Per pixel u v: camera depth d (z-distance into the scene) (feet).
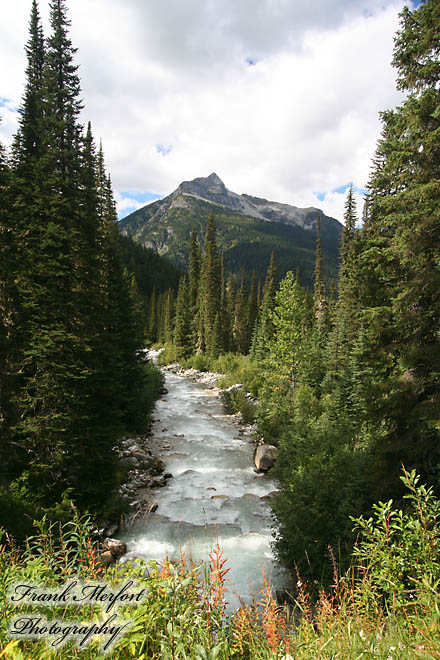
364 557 14.11
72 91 49.65
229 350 211.20
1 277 44.42
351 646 10.10
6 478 40.22
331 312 135.64
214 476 60.64
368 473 32.63
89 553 13.12
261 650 10.51
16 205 46.96
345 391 68.39
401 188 32.63
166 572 11.71
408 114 31.14
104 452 47.55
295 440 47.29
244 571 35.17
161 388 135.33
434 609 9.87
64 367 42.24
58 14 48.62
